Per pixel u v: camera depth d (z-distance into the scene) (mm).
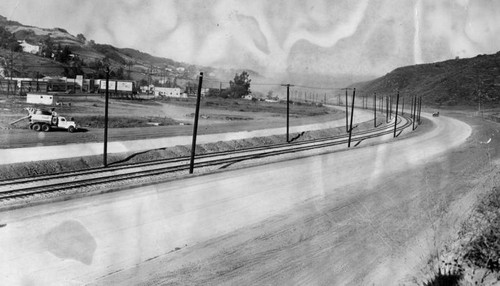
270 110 76812
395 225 14930
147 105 65438
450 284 9805
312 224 15031
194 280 10508
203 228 14133
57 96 63781
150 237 13094
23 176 21016
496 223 11789
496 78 121000
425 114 89875
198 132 41781
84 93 72938
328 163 27938
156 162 26141
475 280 9695
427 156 31500
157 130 40844
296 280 10664
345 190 20141
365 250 12586
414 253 12195
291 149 35344
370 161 28938
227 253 12242
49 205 15766
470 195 18969
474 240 11195
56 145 28922
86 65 104688
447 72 137500
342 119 69875
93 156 25609
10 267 10672
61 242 12367
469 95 114312
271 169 25391
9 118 39594
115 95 74188
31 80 68438
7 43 103812
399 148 37344
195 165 25609
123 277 10477
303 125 56219
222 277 10719
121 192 18156
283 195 18891
